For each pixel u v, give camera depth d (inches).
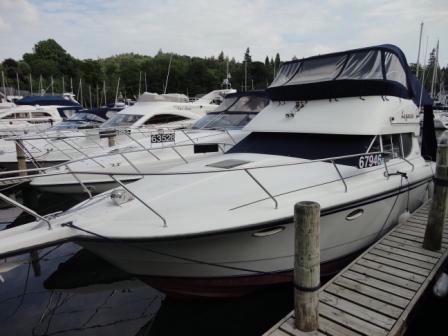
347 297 130.4
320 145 199.2
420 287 135.6
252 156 199.5
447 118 695.1
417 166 222.5
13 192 347.3
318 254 108.3
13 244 126.9
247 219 139.6
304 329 112.3
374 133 181.9
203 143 274.7
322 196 158.7
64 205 319.6
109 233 135.4
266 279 161.8
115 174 145.8
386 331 112.7
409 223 197.8
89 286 190.2
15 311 170.7
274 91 226.1
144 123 405.1
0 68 2299.5
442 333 146.1
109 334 154.5
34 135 418.3
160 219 141.1
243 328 156.3
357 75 200.5
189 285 157.5
